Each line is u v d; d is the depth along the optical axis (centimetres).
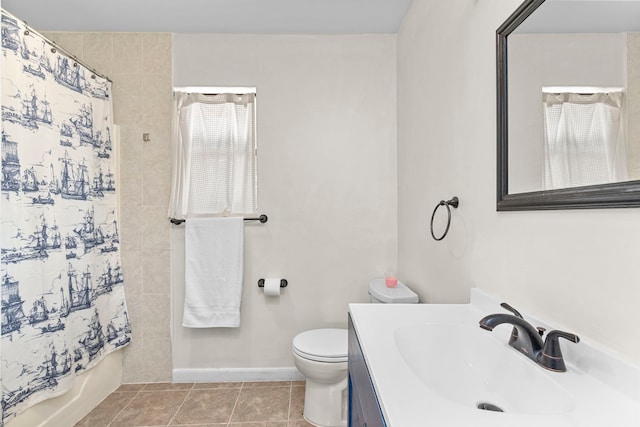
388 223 221
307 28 212
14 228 138
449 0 136
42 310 150
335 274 221
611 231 65
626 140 61
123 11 192
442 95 144
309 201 220
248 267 218
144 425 172
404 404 58
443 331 98
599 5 67
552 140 79
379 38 219
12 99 137
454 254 135
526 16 88
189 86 216
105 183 201
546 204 80
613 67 64
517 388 76
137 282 215
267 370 218
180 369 217
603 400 60
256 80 217
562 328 78
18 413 140
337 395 168
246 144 217
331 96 219
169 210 213
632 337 61
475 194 117
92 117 187
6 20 135
